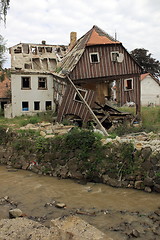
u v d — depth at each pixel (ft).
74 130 42.06
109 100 90.79
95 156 36.29
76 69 69.51
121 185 33.14
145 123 68.23
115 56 73.00
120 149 34.45
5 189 33.65
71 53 86.02
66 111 64.08
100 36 77.61
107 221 23.25
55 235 14.92
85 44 70.44
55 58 104.37
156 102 144.77
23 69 91.86
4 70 85.46
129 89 75.61
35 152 44.06
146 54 198.70
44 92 89.56
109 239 14.26
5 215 25.04
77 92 63.10
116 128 59.62
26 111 86.94
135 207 26.37
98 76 71.82
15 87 85.46
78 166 37.58
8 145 50.78
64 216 24.52
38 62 104.01
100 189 32.60
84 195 30.53
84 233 14.93
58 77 80.12
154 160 31.40
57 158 40.37
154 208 25.98
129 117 67.31
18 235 15.57
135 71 74.95
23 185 35.24
